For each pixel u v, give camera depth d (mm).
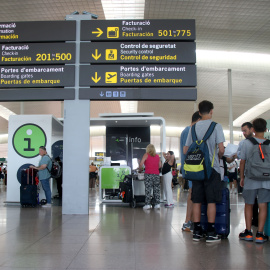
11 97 7480
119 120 11055
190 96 7324
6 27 7566
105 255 3891
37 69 7508
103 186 10531
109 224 6090
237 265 3494
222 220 4832
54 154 10734
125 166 10609
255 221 5941
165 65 7430
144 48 7465
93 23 7551
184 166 4609
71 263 3564
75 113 7555
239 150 5160
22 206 9055
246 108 28109
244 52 17641
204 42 15992
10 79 7516
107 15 13062
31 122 9844
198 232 4699
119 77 7422
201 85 22406
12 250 4125
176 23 7488
